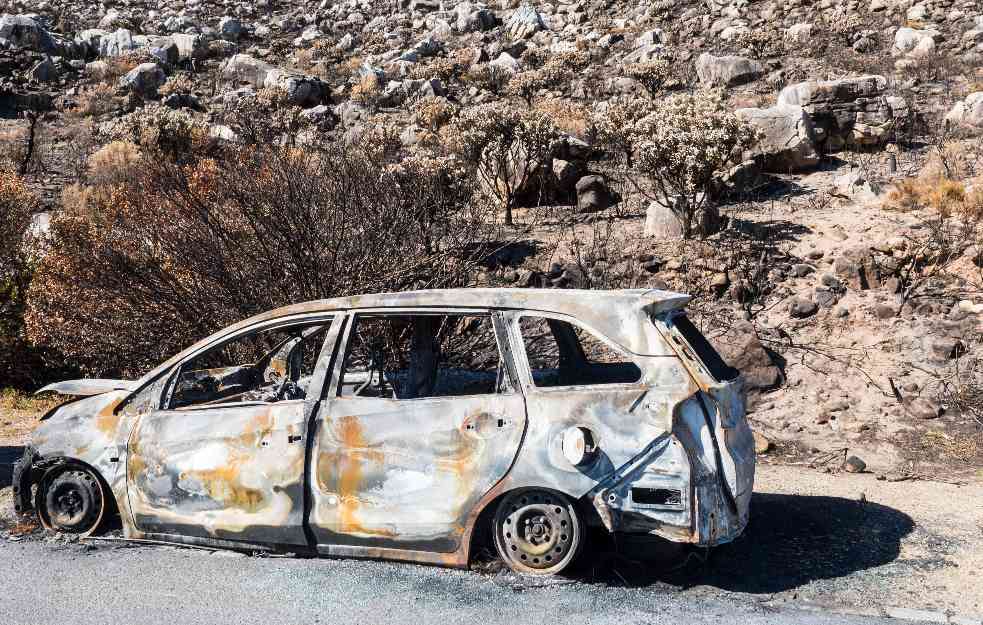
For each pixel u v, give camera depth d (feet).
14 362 38.42
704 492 14.28
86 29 160.76
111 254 31.60
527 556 15.30
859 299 36.47
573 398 15.02
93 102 111.86
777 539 17.60
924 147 61.62
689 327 15.98
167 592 15.07
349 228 31.40
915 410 27.99
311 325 18.04
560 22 149.07
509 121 55.26
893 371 30.78
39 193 70.59
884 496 20.90
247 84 127.95
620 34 132.46
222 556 16.72
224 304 31.07
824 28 111.86
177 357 17.85
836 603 14.39
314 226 30.73
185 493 16.92
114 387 19.03
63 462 18.06
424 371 17.25
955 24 104.27
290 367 19.13
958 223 42.11
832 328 34.76
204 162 33.88
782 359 32.60
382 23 164.45
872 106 61.93
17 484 18.34
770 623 13.60
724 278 39.50
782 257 41.75
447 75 122.42
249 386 19.34
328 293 30.71
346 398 16.33
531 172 55.67
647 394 14.64
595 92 101.19
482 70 118.93
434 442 15.53
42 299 34.27
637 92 95.40
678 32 124.98
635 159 47.85
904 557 16.51
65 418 18.20
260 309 30.63
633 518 14.48
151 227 32.17
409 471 15.61
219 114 101.91
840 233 43.75
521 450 15.02
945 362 30.89
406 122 93.66
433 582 15.29
